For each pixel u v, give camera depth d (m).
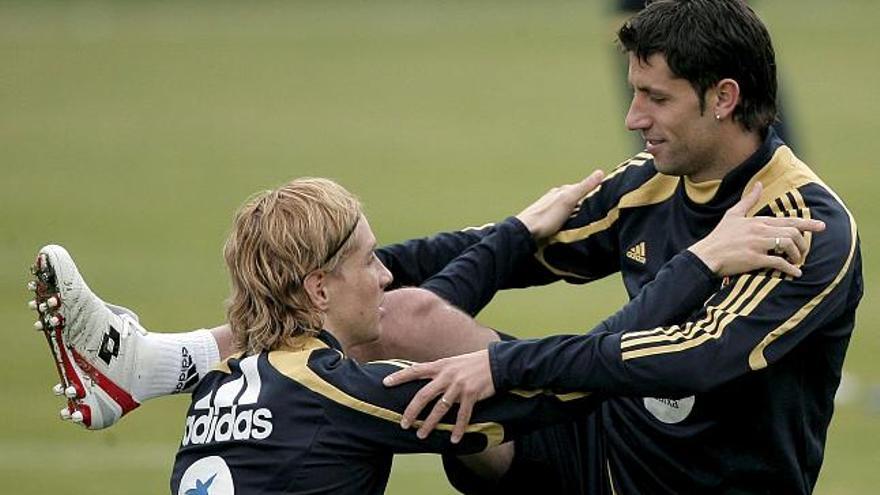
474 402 15.72
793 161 17.20
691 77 16.78
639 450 18.06
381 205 59.28
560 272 19.53
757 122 17.03
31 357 37.03
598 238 19.23
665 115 17.00
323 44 114.31
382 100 91.50
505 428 15.95
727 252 16.30
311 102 90.81
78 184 64.62
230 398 15.91
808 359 17.17
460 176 66.75
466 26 123.25
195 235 53.62
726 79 16.80
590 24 123.25
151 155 72.81
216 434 15.84
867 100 83.94
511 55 109.06
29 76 98.50
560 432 18.80
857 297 17.14
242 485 15.57
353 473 15.67
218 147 75.31
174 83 97.00
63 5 128.38
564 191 19.52
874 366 35.56
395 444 15.72
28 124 82.31
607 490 18.66
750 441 17.23
